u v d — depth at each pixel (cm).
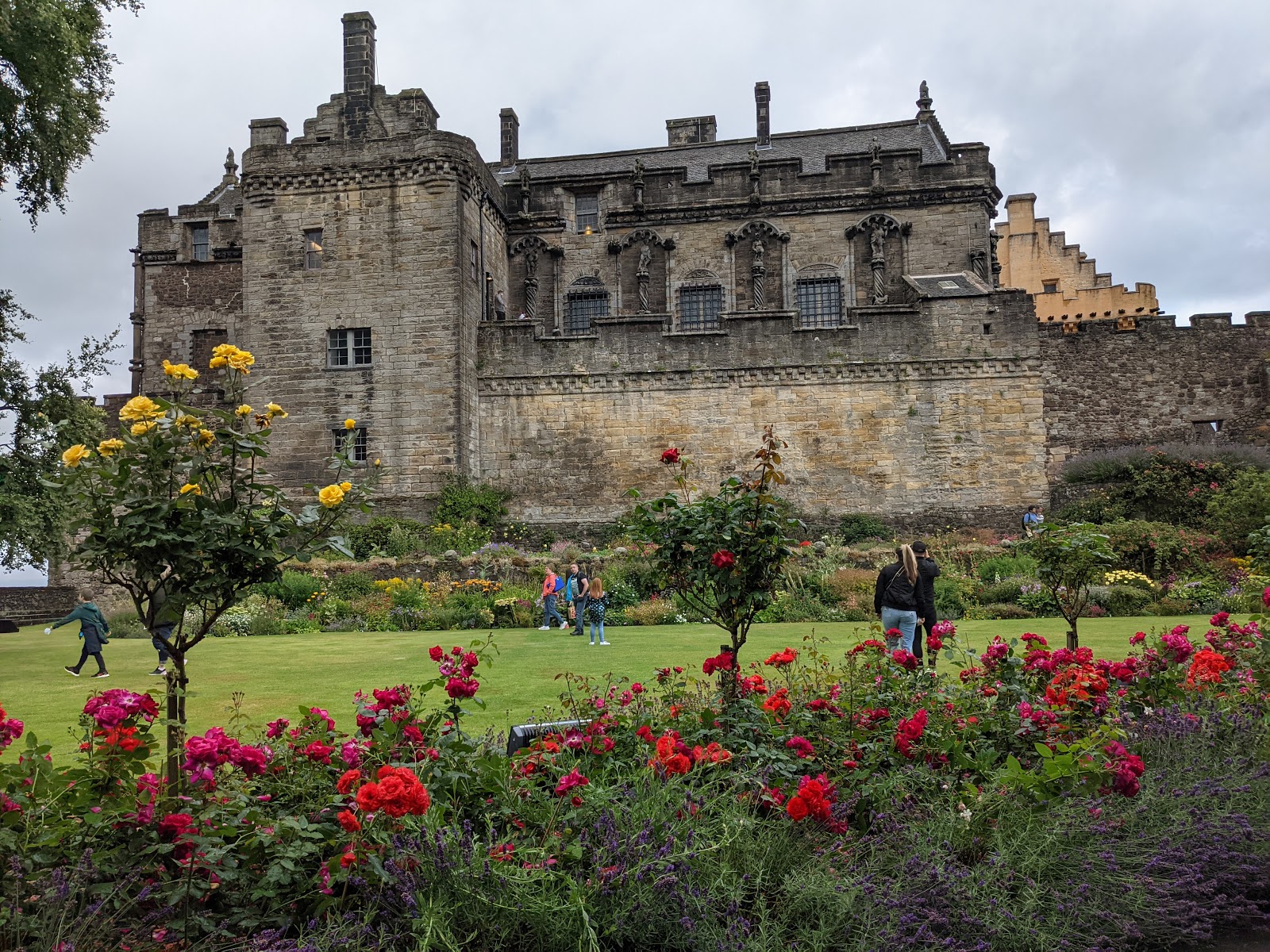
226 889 494
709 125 5022
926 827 561
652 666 1480
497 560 2986
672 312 4353
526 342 3762
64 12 2195
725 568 755
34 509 2016
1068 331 3631
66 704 1292
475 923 465
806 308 4278
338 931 446
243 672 1533
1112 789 580
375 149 3678
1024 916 509
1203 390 3594
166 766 548
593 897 474
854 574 2762
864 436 3609
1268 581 1966
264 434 628
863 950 478
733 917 489
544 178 4434
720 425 3666
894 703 719
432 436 3584
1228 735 711
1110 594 2431
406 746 577
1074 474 3462
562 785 529
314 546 616
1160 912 530
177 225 4391
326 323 3672
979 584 2694
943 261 4172
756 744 658
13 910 434
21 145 2253
